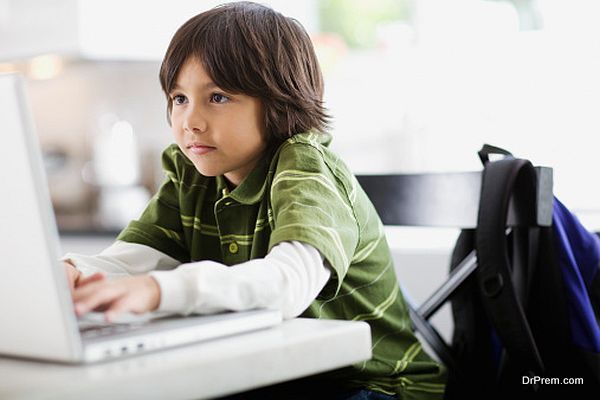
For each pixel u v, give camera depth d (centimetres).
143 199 409
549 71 272
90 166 427
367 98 335
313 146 128
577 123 265
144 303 91
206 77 130
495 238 140
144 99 414
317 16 385
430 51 314
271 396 126
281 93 134
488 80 289
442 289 165
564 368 150
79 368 80
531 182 146
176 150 153
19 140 79
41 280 81
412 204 174
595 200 260
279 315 97
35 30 347
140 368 78
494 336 165
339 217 116
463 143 301
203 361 80
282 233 106
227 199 137
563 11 270
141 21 343
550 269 150
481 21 294
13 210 81
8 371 81
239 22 134
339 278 108
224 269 98
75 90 431
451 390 157
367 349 95
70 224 409
